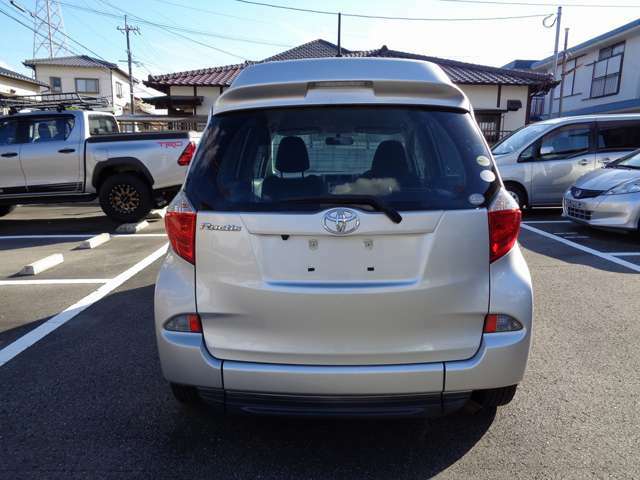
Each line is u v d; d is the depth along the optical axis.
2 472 2.44
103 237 7.65
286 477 2.41
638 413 2.89
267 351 2.27
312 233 2.17
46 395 3.15
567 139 9.16
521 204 9.23
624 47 22.05
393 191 2.26
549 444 2.62
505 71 19.45
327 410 2.27
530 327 2.32
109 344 3.90
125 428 2.80
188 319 2.33
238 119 2.46
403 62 2.68
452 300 2.22
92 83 42.81
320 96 2.43
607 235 7.58
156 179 8.62
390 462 2.50
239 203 2.26
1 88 26.64
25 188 8.70
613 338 3.89
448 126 2.41
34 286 5.41
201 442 2.68
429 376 2.23
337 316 2.21
